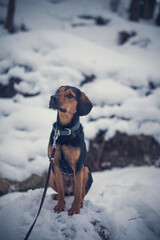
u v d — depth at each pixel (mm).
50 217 2018
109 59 5926
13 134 4078
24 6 9109
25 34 6598
